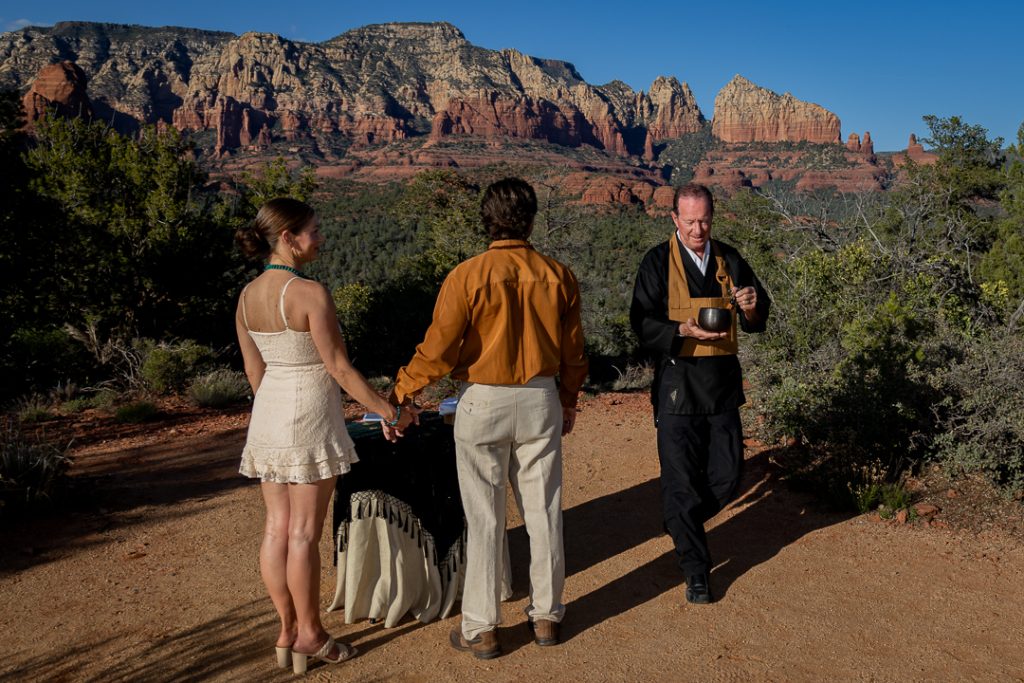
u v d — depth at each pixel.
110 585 3.80
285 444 2.74
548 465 3.08
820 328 7.72
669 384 3.59
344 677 2.93
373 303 18.81
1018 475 4.55
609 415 7.36
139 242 16.62
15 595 3.70
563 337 3.04
